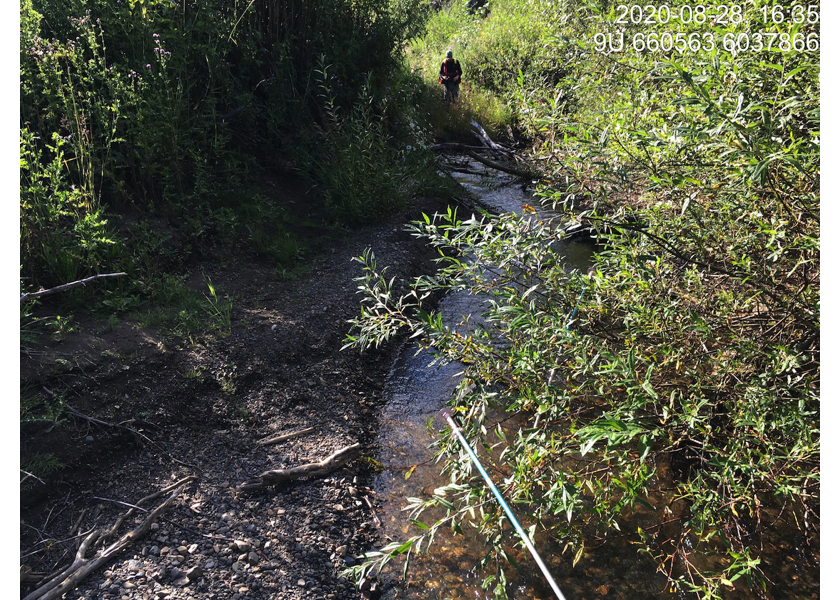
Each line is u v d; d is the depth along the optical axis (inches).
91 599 101.2
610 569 123.8
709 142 111.5
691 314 118.0
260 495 132.6
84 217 177.8
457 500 139.0
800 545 126.3
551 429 139.6
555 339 129.1
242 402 157.2
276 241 231.9
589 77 176.6
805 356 118.1
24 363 139.3
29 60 189.5
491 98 500.7
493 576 108.7
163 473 131.8
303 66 302.8
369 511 135.8
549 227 142.9
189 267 204.8
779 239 120.7
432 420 163.6
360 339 137.6
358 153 272.4
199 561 112.9
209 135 245.6
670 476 142.8
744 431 117.1
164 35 225.8
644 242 137.3
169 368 156.7
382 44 339.9
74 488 123.3
